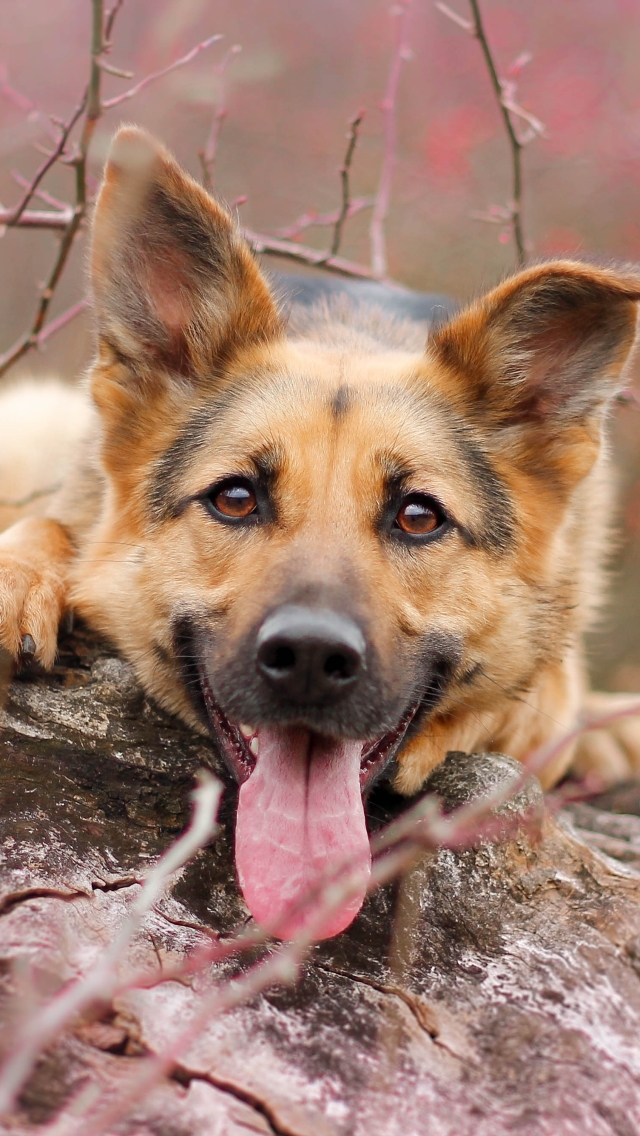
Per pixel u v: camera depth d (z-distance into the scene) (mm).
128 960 2512
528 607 3824
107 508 3906
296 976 2635
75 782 3176
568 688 4555
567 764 4945
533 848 3148
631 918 2939
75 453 4500
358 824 3049
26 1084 2043
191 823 3174
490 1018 2578
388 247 9422
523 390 3896
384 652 3186
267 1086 2219
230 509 3479
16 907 2529
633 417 7922
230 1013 2416
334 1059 2359
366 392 3699
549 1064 2410
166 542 3598
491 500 3734
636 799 5430
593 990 2701
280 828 2998
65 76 9023
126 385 3834
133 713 3504
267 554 3303
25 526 4133
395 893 3045
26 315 9406
